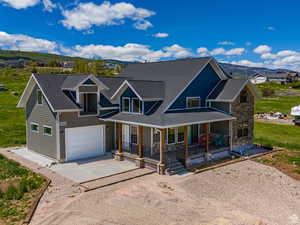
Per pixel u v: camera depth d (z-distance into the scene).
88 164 18.67
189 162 18.11
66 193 13.42
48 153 20.12
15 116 39.25
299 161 19.58
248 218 10.98
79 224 10.24
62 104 18.86
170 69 23.83
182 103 20.31
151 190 13.91
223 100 21.19
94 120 20.58
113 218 10.77
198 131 22.52
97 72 59.53
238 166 18.39
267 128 35.25
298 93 77.75
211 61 22.33
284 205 12.41
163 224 10.35
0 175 15.82
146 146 19.84
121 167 17.92
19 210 11.29
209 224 10.37
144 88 19.41
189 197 13.10
